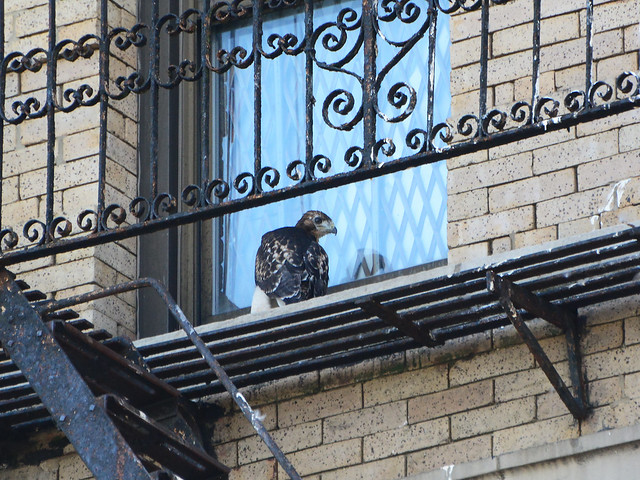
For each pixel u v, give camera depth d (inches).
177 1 647.8
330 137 622.8
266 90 639.8
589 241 478.3
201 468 509.4
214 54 649.6
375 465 524.7
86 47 536.1
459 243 551.2
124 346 526.0
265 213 627.8
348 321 512.1
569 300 504.4
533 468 500.4
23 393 545.3
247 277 621.6
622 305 506.9
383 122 615.2
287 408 543.2
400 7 493.4
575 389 501.4
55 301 511.2
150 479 459.5
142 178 623.5
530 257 486.6
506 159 552.1
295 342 522.6
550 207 541.0
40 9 632.4
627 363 500.4
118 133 620.1
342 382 538.3
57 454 564.7
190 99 641.6
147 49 637.9
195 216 498.6
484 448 511.2
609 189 533.6
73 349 500.4
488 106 561.6
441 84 604.1
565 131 545.3
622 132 537.0
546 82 554.9
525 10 564.7
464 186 556.7
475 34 572.1
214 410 552.1
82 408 476.1
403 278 526.0
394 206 603.2
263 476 538.6
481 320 515.8
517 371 514.3
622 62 545.0
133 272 613.0
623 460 489.1
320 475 531.5
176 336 555.8
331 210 615.2
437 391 523.8
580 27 554.9
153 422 486.9
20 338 492.7
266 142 633.6
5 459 571.2
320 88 629.9
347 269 603.5
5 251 572.4
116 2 633.0
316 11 641.0
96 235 509.0
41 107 620.1
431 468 516.1
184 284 621.6
